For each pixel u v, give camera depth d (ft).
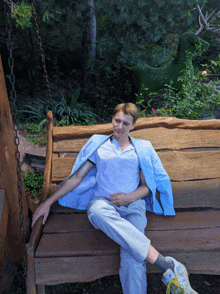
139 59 20.21
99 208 6.94
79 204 8.45
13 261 8.53
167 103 18.78
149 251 6.43
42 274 6.76
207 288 8.81
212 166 9.66
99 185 7.82
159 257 6.44
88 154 8.00
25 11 8.65
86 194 8.39
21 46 25.95
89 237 7.34
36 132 17.51
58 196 7.91
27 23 9.11
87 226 7.79
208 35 38.27
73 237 7.34
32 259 6.73
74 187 8.04
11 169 7.47
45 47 27.68
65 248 6.90
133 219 7.29
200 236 7.44
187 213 8.48
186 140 10.11
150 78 22.56
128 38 18.65
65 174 9.25
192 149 10.30
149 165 8.06
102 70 24.30
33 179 13.52
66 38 28.50
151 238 7.36
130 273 6.44
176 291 6.18
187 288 6.18
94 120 21.47
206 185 9.24
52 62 27.96
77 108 22.29
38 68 28.12
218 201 8.82
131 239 6.44
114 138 8.10
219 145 10.17
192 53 22.16
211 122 10.38
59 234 7.46
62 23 21.53
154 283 8.96
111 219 6.73
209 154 9.87
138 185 8.45
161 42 20.67
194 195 8.93
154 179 8.25
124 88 23.98
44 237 7.34
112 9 17.20
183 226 7.84
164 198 8.38
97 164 7.99
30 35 23.04
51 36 25.85
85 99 24.59
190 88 19.43
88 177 8.33
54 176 9.20
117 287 8.92
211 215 8.38
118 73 23.73
